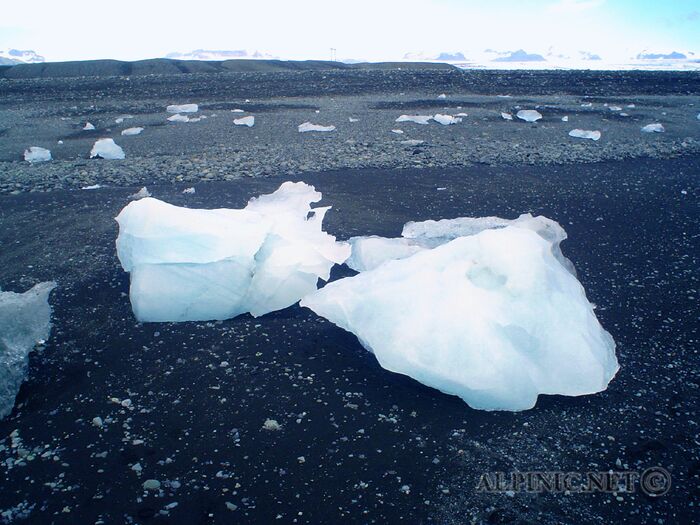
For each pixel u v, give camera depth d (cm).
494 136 799
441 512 175
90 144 765
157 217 296
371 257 343
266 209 367
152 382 240
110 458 196
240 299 294
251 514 173
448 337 226
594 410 223
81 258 366
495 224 396
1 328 246
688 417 219
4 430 211
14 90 1353
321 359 259
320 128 830
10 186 543
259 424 215
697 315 294
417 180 551
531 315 234
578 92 1309
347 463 195
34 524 168
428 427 214
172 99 1195
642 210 462
